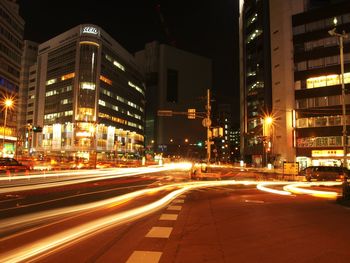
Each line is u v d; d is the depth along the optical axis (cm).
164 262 619
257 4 8356
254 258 651
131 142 14325
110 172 4138
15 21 8006
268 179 3509
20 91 13400
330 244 766
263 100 7862
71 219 1047
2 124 7588
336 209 1335
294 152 6550
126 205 1388
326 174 3534
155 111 17725
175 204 1457
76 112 11106
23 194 1777
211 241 788
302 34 6750
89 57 11444
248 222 1038
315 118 6388
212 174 3105
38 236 812
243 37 9381
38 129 6344
